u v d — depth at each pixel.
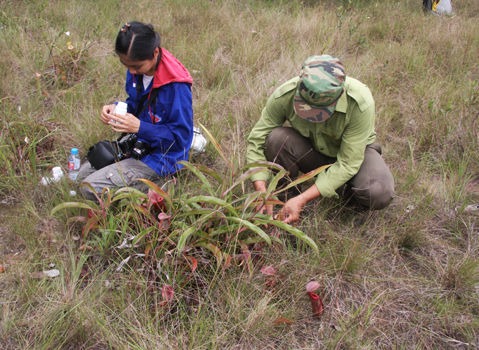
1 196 2.56
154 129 2.34
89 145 2.99
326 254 2.24
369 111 2.20
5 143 2.77
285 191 2.65
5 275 2.05
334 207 2.64
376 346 1.90
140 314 1.88
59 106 3.33
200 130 3.23
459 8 6.84
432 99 3.64
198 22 5.12
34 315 1.89
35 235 2.23
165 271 1.97
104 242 2.11
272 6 5.93
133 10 5.21
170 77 2.29
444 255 2.41
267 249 2.23
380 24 5.45
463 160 3.06
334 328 1.98
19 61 3.70
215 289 2.02
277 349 1.85
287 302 2.05
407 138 3.45
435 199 2.83
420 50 4.75
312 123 2.34
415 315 2.04
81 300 1.91
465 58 4.54
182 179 2.69
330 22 5.24
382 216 2.61
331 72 1.97
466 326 1.97
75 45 4.02
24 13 4.70
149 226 2.11
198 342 1.79
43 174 2.75
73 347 1.79
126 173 2.40
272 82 3.77
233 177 2.33
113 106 2.48
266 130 2.53
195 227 1.96
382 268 2.31
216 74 4.02
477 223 2.62
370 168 2.42
